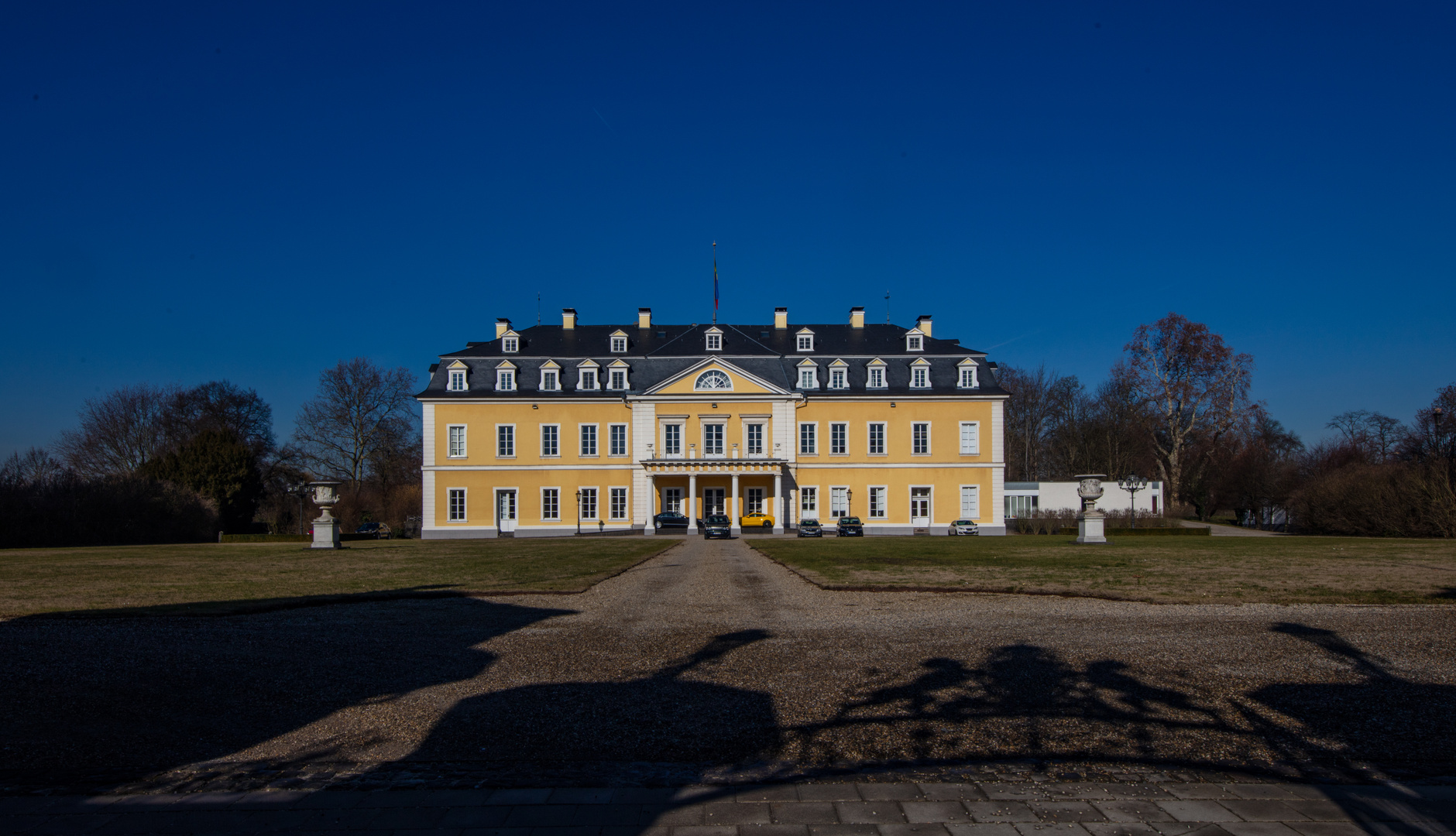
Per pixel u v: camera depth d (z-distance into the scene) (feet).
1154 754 26.63
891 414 221.25
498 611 57.93
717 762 26.17
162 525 206.90
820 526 201.36
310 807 22.49
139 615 53.83
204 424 286.66
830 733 28.84
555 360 224.33
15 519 182.50
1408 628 46.96
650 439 219.20
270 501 282.56
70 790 23.82
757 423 219.82
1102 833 20.75
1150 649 41.73
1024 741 27.94
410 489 278.26
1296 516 204.13
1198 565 88.63
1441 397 219.61
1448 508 162.91
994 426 221.05
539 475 219.41
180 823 21.52
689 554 120.16
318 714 31.58
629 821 21.53
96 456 273.95
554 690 34.76
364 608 59.36
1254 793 23.18
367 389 287.89
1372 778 24.41
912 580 74.59
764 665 39.17
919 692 33.94
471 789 23.80
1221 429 237.45
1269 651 40.98
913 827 21.17
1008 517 248.11
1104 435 305.53
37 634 46.88
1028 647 42.39
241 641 45.39
